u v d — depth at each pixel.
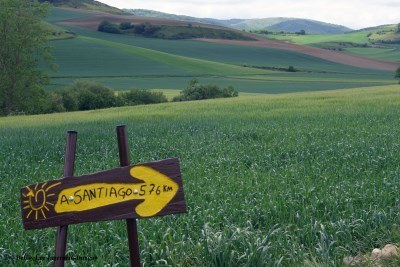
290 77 146.00
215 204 10.62
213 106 48.53
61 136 28.05
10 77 77.06
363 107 38.50
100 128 32.31
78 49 157.75
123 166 5.54
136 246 5.77
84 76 127.94
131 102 88.25
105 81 122.88
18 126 39.88
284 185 12.55
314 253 8.09
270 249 8.00
